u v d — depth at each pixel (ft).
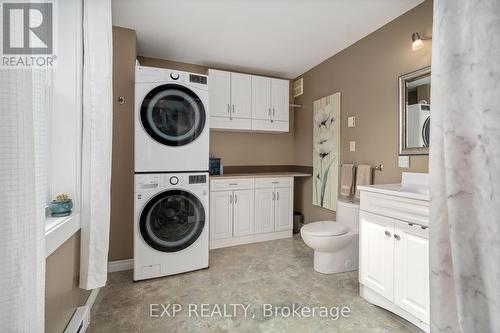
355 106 8.56
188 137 7.25
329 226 7.45
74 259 4.52
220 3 6.41
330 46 8.90
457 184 2.68
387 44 7.34
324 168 10.10
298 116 12.12
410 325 4.93
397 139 7.04
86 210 4.66
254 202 10.00
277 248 9.36
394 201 5.08
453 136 2.71
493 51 2.43
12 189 1.72
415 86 6.51
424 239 4.49
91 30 4.67
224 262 8.06
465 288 2.63
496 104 2.41
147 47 8.95
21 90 1.81
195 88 7.33
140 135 6.70
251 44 8.74
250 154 11.78
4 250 1.68
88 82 4.64
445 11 2.80
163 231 7.04
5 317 1.69
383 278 5.31
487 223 2.49
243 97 10.41
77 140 4.56
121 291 6.23
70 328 4.04
